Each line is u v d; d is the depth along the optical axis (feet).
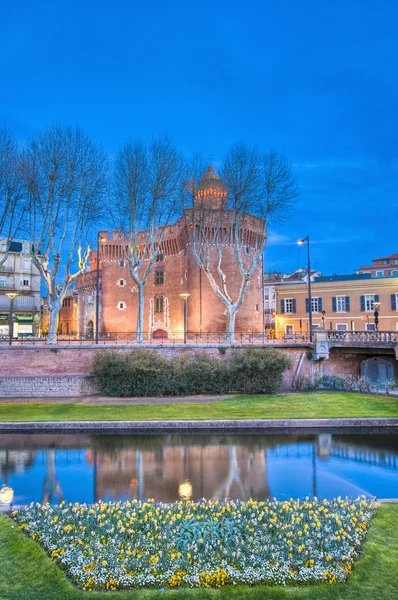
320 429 67.41
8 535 28.50
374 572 24.04
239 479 45.27
